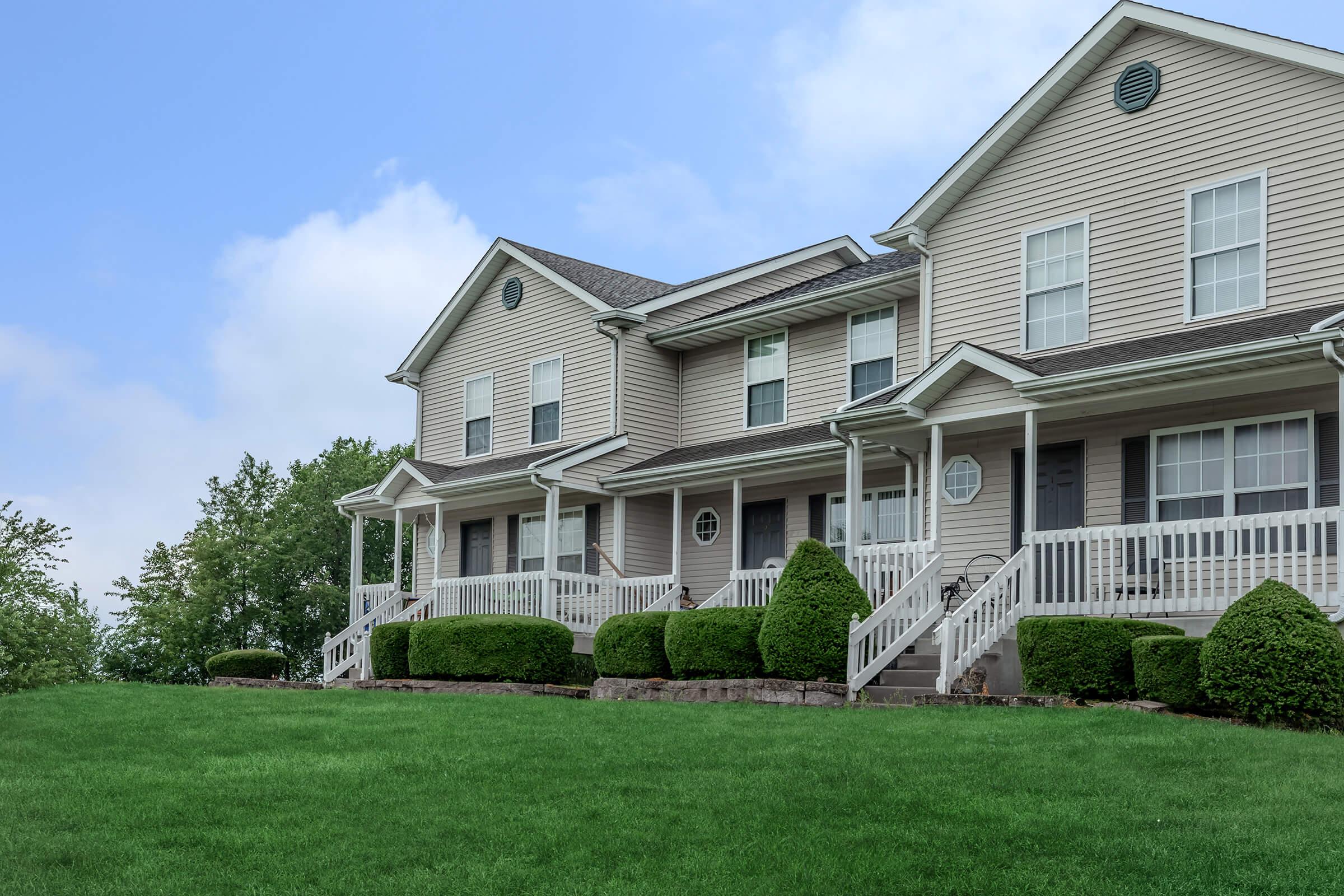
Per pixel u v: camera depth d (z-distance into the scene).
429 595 25.73
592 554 24.88
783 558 22.55
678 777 10.17
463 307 28.38
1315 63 15.82
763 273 27.12
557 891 7.47
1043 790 9.43
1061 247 18.16
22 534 35.88
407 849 8.30
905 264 22.31
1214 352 14.62
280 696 17.89
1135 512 16.94
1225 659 12.84
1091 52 17.95
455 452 28.16
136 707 16.20
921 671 16.45
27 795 9.92
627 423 24.67
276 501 43.19
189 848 8.43
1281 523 14.38
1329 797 9.16
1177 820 8.59
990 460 18.67
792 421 23.39
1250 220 16.34
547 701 16.33
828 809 9.02
